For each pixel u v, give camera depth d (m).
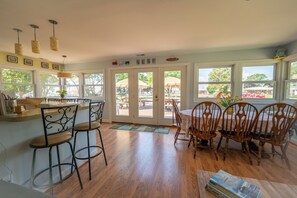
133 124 4.64
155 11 1.82
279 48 3.24
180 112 2.85
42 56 4.19
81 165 2.15
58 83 5.25
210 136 2.31
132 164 2.17
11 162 1.36
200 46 3.30
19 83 4.05
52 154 1.73
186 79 4.14
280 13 1.88
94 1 1.59
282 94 3.37
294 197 1.07
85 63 5.09
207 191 1.16
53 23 2.10
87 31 2.41
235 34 2.59
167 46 3.28
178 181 1.77
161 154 2.50
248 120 2.13
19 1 1.57
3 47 3.23
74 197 1.52
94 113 2.25
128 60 4.60
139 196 1.53
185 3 1.66
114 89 4.88
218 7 1.74
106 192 1.59
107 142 3.07
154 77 4.46
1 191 0.54
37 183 1.58
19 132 1.42
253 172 1.95
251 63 3.57
